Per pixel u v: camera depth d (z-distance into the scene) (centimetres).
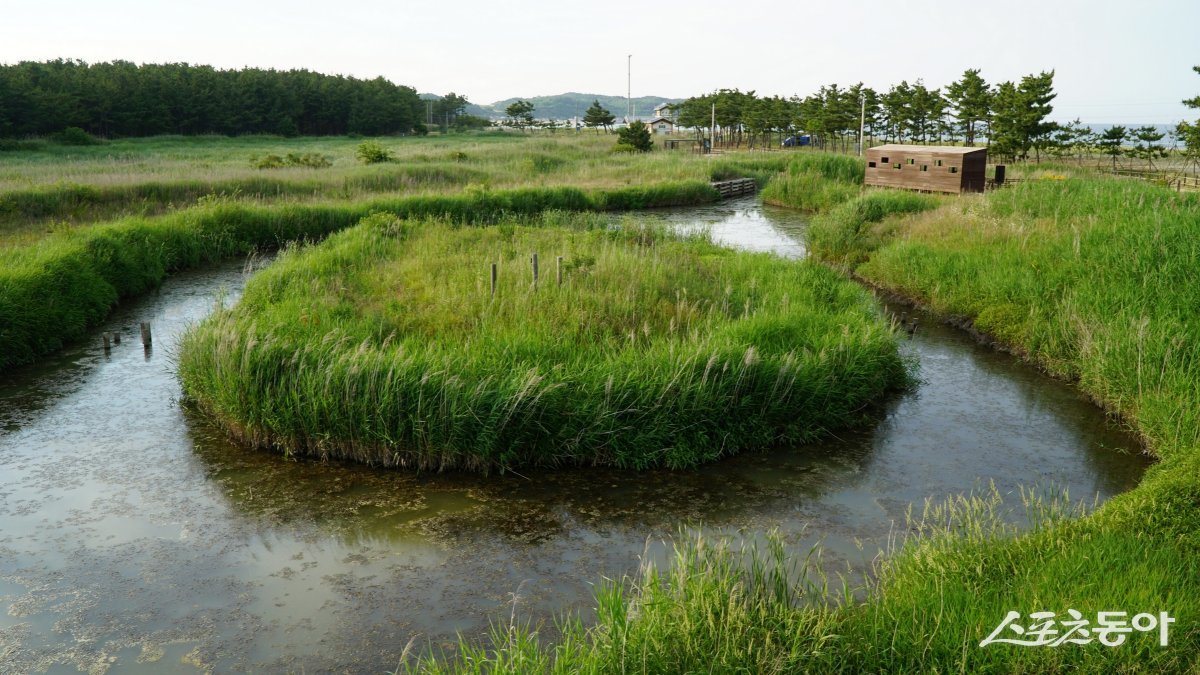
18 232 2195
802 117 8131
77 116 7656
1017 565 613
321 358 1002
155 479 927
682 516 837
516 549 775
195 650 623
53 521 830
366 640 634
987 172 4056
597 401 953
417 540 794
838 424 1077
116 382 1255
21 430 1065
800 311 1273
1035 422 1093
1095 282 1397
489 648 619
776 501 870
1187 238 1405
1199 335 1100
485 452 929
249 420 999
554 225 2630
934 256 1831
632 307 1255
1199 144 3659
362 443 960
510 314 1219
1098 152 5419
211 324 1192
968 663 496
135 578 725
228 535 805
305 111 10888
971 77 5712
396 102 11825
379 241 1967
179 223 2342
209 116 9388
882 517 830
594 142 7669
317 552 773
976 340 1477
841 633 539
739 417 1009
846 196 3425
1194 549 625
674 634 530
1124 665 479
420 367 972
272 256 2412
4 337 1314
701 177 4272
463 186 3797
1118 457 980
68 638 638
